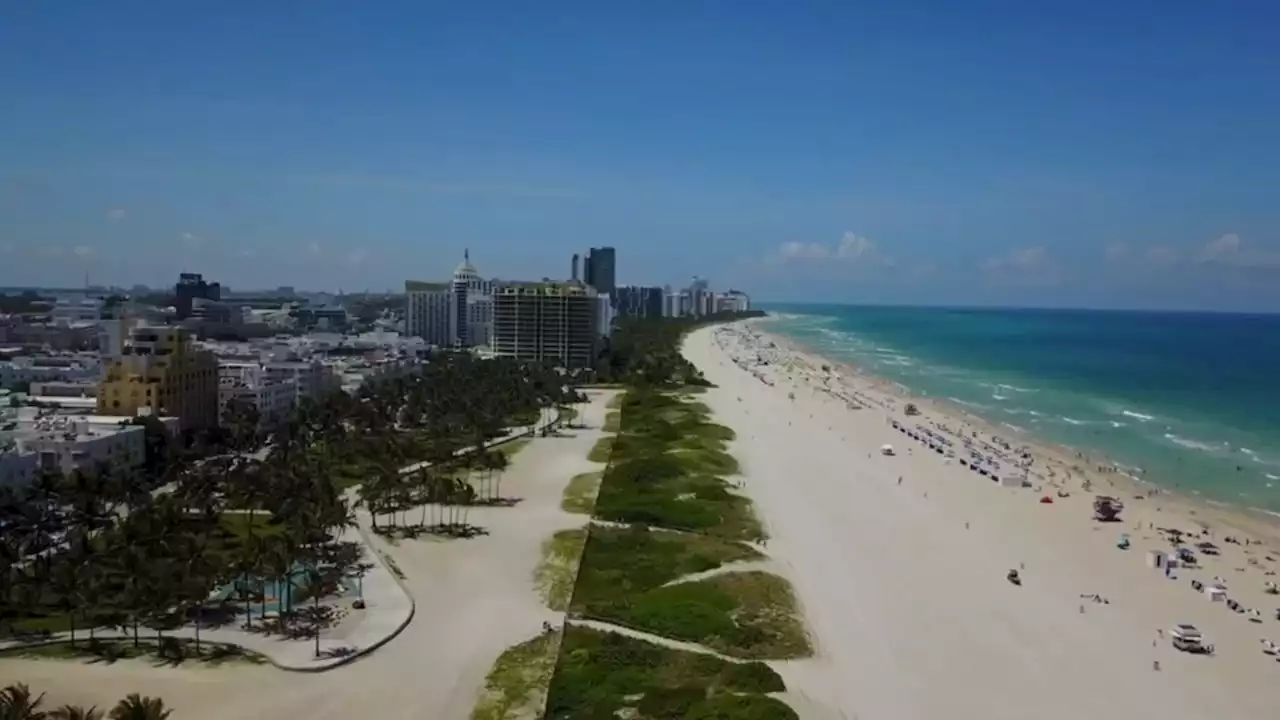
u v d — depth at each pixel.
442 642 153.38
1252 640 160.12
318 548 190.62
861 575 189.25
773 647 151.25
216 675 139.88
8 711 106.94
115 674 139.50
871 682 140.12
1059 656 151.62
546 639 154.38
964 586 184.50
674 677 137.75
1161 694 139.00
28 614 160.38
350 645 150.25
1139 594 182.38
